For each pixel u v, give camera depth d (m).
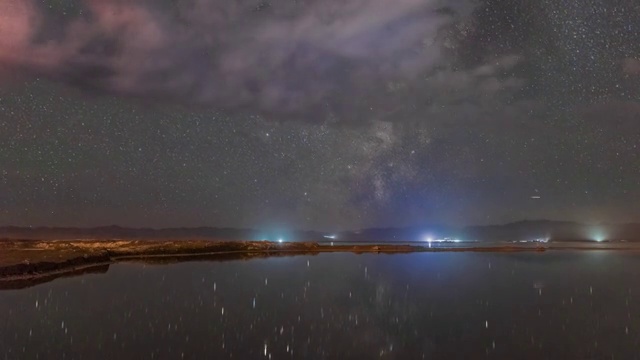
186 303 27.14
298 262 61.22
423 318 23.08
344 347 17.53
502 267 53.06
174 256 72.06
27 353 16.42
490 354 16.88
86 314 23.53
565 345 18.11
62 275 41.53
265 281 38.62
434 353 16.94
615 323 22.14
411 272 46.97
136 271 46.59
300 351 16.92
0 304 25.98
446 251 92.88
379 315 23.81
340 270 49.31
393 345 17.92
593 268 51.84
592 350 17.47
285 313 24.22
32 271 40.91
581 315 24.11
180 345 17.48
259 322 21.83
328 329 20.44
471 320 22.64
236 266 54.03
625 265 56.00
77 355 16.19
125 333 19.38
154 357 15.96
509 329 20.77
